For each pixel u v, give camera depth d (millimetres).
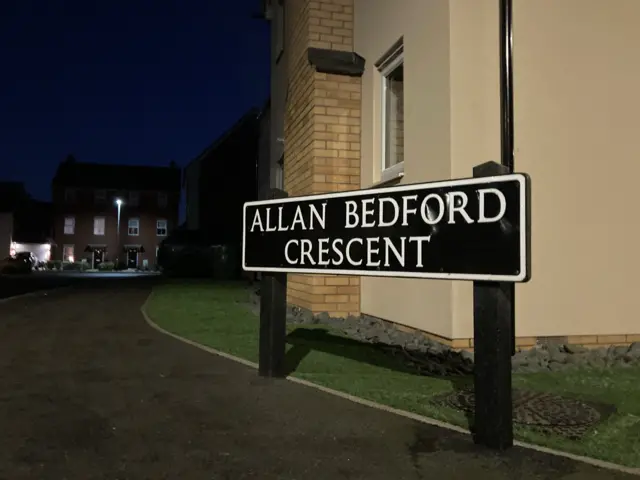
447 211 4039
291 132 11008
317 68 9297
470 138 6691
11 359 6406
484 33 6805
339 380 5461
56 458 3586
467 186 3928
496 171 3807
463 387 5219
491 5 6844
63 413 4473
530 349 6684
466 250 3904
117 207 58312
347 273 4734
